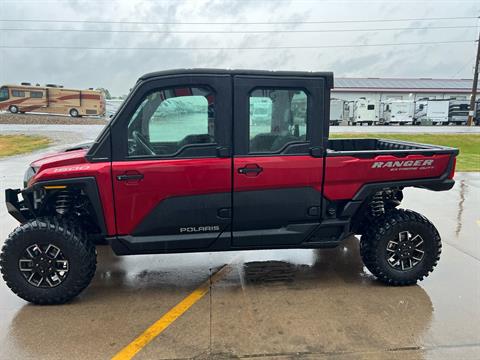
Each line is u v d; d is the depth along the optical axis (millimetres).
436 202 7469
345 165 3586
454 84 60750
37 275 3432
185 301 3566
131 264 4504
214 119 3375
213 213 3498
